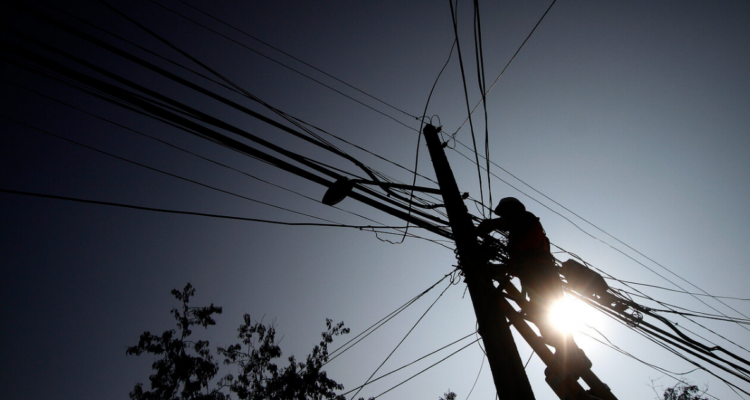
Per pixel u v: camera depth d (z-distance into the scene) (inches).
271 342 816.9
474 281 176.7
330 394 779.4
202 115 150.7
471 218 212.1
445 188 213.2
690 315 262.4
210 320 798.5
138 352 735.1
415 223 200.8
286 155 171.6
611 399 151.8
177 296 808.9
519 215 183.2
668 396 719.1
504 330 161.6
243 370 778.8
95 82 124.1
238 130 157.2
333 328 841.5
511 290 184.7
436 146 236.7
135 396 714.8
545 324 167.9
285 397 746.8
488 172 209.0
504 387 145.3
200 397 723.4
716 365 225.5
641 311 222.5
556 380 155.5
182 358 737.6
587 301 216.7
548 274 166.1
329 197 185.6
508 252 182.5
